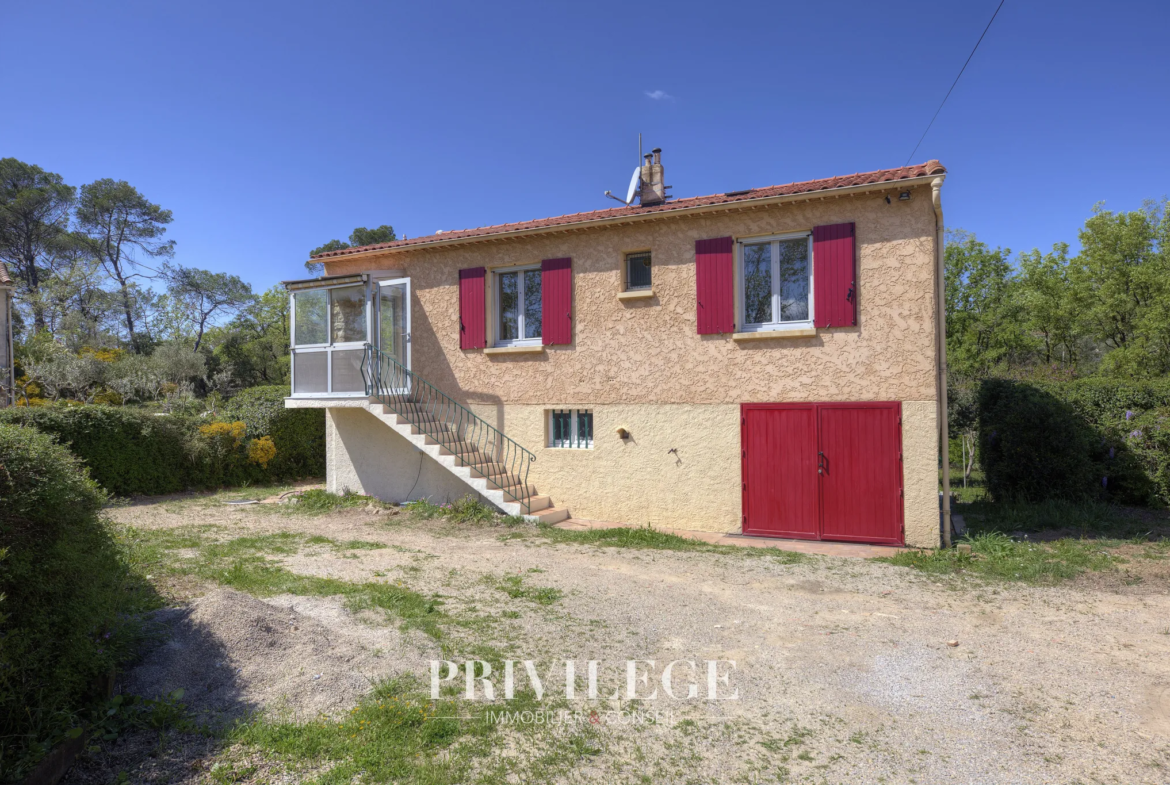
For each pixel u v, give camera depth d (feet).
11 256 119.34
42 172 123.85
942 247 29.25
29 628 10.95
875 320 29.19
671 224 33.45
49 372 73.15
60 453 12.58
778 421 31.12
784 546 29.01
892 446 28.84
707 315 32.40
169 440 44.47
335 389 38.73
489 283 38.75
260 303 149.79
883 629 18.21
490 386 38.24
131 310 127.85
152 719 11.94
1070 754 11.77
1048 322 90.99
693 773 11.23
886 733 12.59
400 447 40.14
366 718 12.41
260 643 15.05
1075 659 15.94
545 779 10.94
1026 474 36.19
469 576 23.41
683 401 33.19
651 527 32.99
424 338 40.27
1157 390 35.81
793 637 17.62
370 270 41.68
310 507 38.78
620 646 16.93
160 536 29.43
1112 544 27.30
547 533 31.42
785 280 31.73
